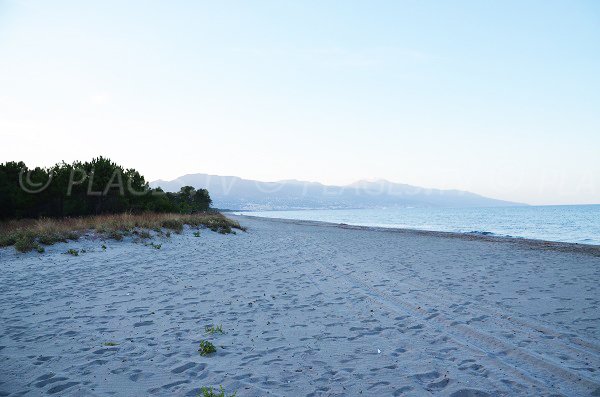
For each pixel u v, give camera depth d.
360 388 4.12
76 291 8.96
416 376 4.41
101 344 5.52
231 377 4.39
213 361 4.88
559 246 20.25
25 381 4.34
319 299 8.17
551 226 48.00
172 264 12.94
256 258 14.73
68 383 4.26
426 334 5.91
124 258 13.94
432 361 4.84
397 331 6.06
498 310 7.18
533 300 7.98
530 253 16.66
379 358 4.97
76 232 17.34
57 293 8.77
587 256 15.59
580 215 88.56
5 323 6.56
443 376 4.41
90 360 4.92
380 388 4.12
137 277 10.66
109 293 8.77
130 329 6.21
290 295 8.55
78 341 5.66
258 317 6.86
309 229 38.66
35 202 25.47
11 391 4.09
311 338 5.76
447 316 6.81
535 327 6.16
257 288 9.29
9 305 7.75
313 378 4.37
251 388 4.09
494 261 13.99
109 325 6.43
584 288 9.14
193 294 8.66
